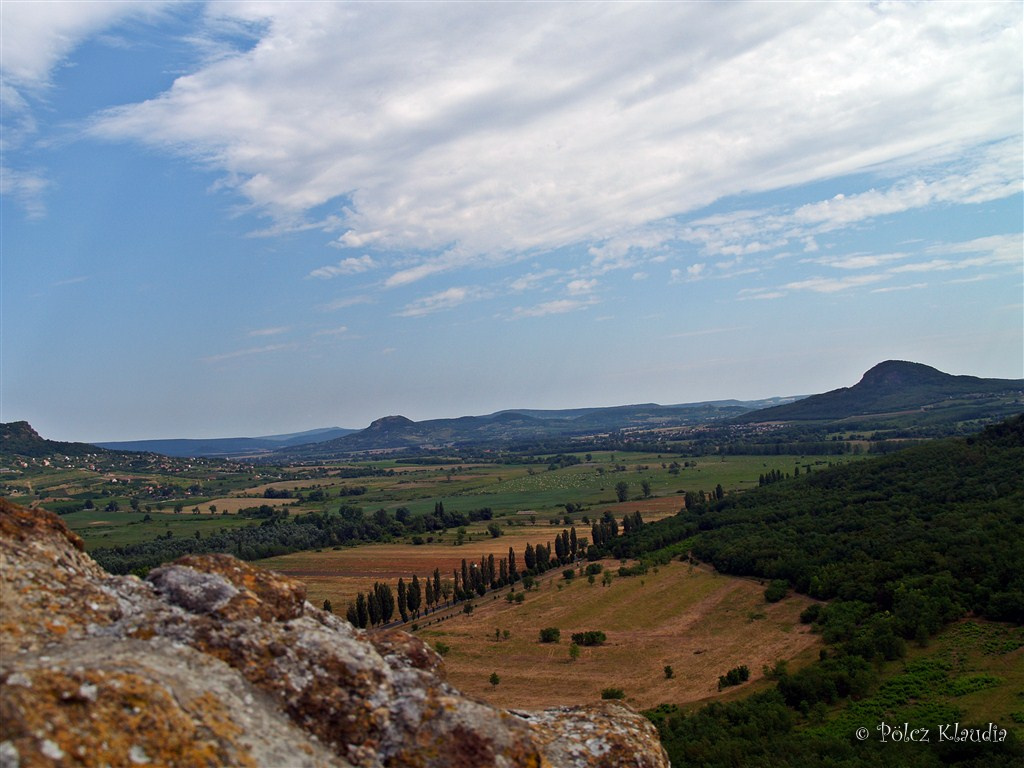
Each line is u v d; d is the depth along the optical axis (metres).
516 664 82.06
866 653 62.84
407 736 9.77
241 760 8.12
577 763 11.38
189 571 10.98
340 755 9.50
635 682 72.31
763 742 48.09
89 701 7.48
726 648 78.12
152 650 9.45
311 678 10.10
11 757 6.50
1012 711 46.38
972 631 61.91
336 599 115.12
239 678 9.69
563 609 103.19
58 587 9.93
